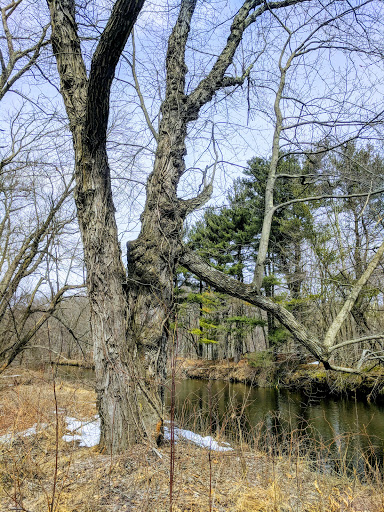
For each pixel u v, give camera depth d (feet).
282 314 15.75
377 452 23.62
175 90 17.54
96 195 15.49
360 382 39.55
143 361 15.34
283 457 17.11
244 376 57.21
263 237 17.48
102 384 14.84
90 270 15.35
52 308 25.18
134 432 14.47
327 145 21.17
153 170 17.30
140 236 16.53
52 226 28.43
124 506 10.43
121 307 15.53
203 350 88.02
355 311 38.01
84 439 16.67
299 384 47.93
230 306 69.72
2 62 23.40
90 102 13.56
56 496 10.80
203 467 13.66
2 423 15.97
